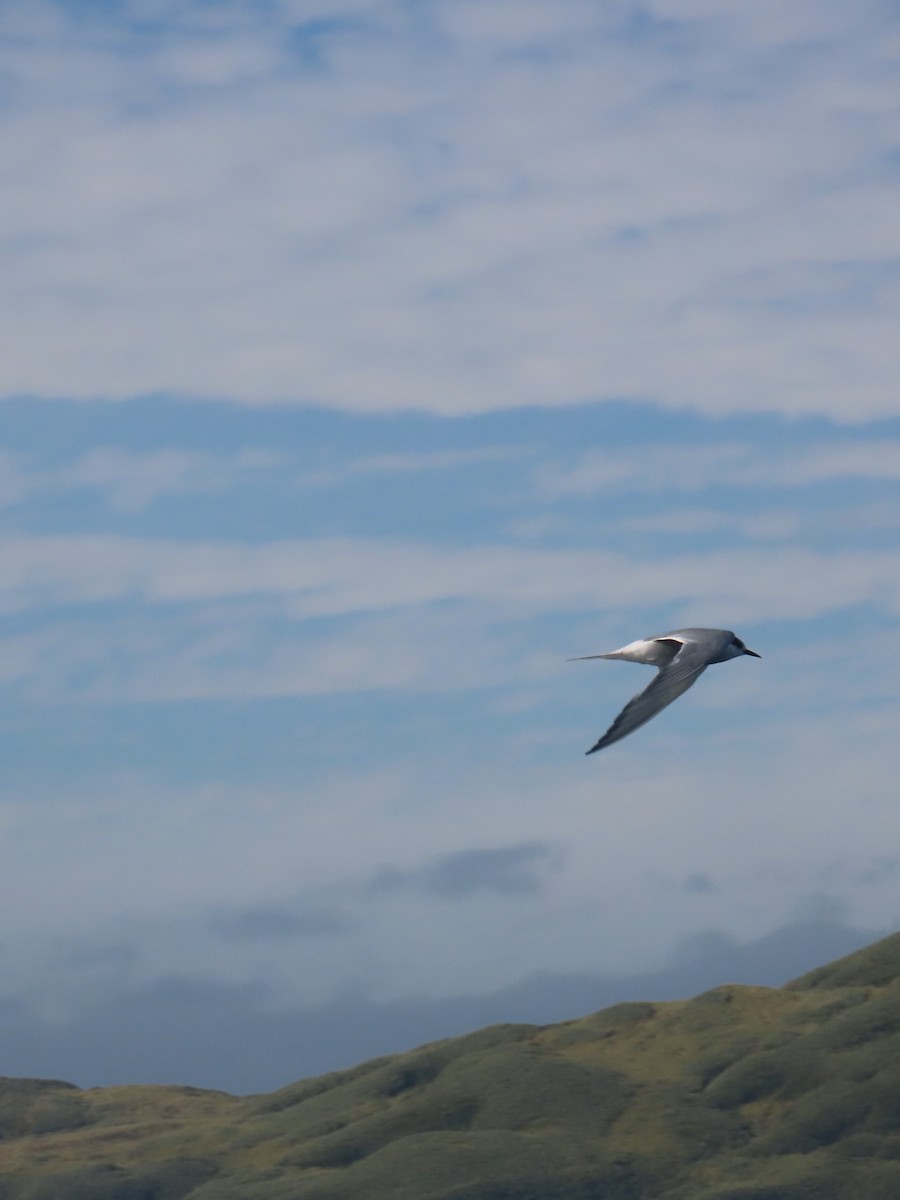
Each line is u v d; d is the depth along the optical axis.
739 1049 123.62
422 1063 134.88
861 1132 106.94
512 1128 115.81
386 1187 107.00
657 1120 113.69
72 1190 120.44
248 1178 116.12
